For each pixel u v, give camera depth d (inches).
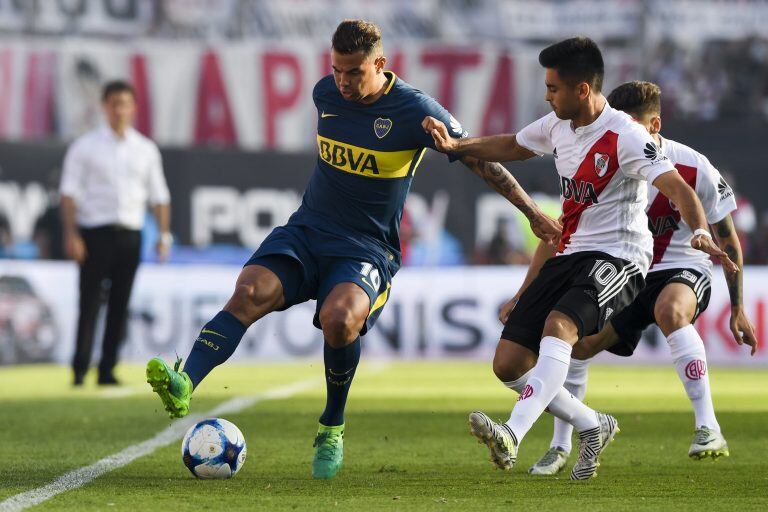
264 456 865.5
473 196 2822.3
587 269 713.0
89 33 2952.8
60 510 584.4
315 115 2994.6
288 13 3048.7
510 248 2819.9
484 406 1349.7
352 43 738.8
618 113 721.0
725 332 2353.6
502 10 3107.8
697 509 598.5
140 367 2197.3
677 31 3078.2
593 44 708.7
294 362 2395.4
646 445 961.5
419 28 3100.4
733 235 877.8
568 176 736.3
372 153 772.6
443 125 741.9
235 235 2844.5
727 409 1311.5
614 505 613.0
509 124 3016.7
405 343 2474.2
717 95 3051.2
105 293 1884.8
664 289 857.5
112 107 1593.3
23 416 1200.8
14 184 2726.4
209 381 1819.6
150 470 768.3
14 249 2719.0
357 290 743.1
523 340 729.6
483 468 801.6
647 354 2454.5
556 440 791.7
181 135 2955.2
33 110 2918.3
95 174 1598.2
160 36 2989.7
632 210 730.2
